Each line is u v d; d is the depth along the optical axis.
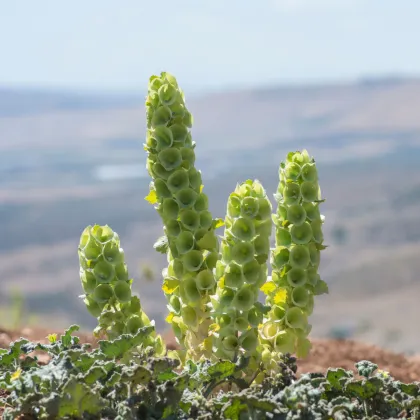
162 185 8.18
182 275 8.23
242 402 6.73
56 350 7.68
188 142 8.23
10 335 11.73
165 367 7.00
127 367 7.05
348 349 12.03
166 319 8.53
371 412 7.12
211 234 8.20
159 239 8.45
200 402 6.90
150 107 8.20
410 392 7.21
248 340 7.89
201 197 8.23
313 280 8.13
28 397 6.70
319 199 8.03
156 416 6.77
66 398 6.52
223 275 7.83
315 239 8.09
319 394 6.68
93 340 11.50
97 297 8.16
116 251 8.21
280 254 8.16
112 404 6.98
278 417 6.70
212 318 8.05
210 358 8.12
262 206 7.84
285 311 8.13
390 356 11.76
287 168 8.04
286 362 7.82
